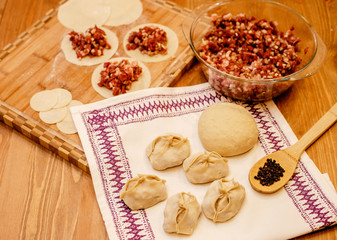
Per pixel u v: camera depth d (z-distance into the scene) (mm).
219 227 560
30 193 585
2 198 580
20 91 659
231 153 606
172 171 604
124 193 561
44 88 664
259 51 672
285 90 661
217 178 592
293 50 666
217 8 704
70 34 709
